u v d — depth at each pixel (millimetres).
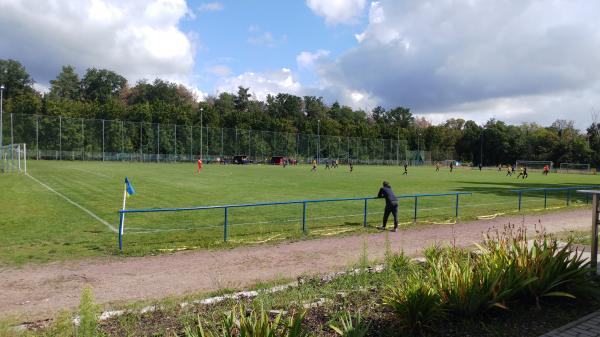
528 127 131750
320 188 28688
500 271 5312
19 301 6715
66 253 10055
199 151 85000
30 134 71188
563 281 5703
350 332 4418
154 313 5746
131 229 13242
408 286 5207
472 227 14430
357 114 161250
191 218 15555
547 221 15961
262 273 8484
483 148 123188
